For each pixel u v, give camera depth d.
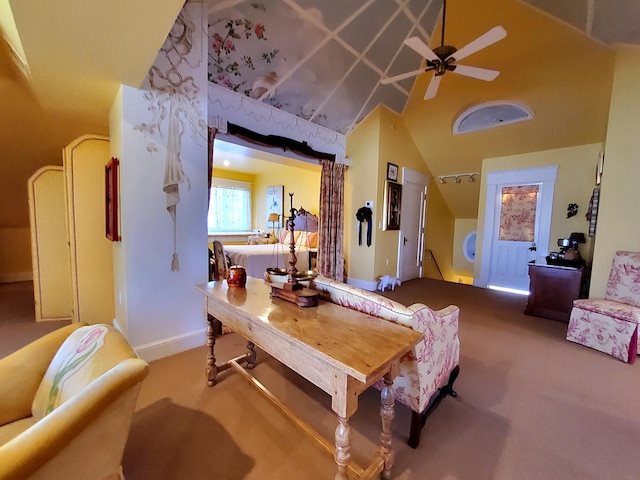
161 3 1.27
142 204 2.24
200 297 2.60
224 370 2.15
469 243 6.87
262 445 1.48
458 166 5.57
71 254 2.79
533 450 1.47
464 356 2.50
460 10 3.12
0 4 1.43
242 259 4.35
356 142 4.98
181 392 1.91
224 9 2.54
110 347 1.08
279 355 1.33
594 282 3.08
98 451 0.86
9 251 4.80
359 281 5.09
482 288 5.08
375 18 3.04
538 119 4.10
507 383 2.08
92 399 0.83
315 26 2.93
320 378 1.11
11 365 1.17
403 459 1.40
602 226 3.03
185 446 1.46
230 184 7.55
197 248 2.55
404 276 5.62
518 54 3.39
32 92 2.36
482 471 1.34
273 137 3.79
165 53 2.26
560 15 2.82
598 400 1.89
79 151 2.76
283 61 3.22
